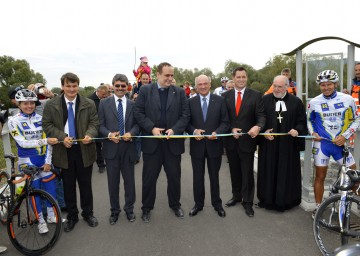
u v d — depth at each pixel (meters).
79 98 4.11
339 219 3.11
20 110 4.02
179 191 4.54
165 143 4.34
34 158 4.03
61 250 3.66
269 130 4.45
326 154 4.21
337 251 1.82
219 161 4.46
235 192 4.88
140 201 5.31
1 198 4.03
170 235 3.95
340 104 4.03
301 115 4.54
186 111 4.36
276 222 4.25
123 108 4.36
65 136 3.91
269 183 4.55
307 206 4.62
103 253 3.57
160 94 4.33
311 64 7.56
